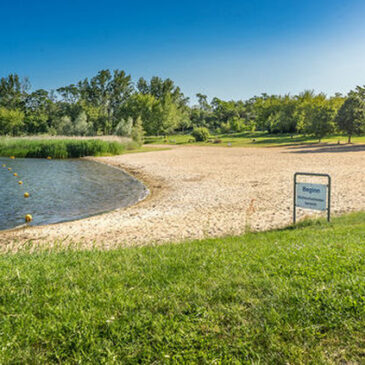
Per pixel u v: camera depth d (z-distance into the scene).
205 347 2.41
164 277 3.77
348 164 21.91
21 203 13.16
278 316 2.71
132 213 11.43
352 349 2.32
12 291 3.29
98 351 2.37
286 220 9.28
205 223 9.40
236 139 68.12
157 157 34.50
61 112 94.81
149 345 2.46
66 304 3.04
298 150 37.16
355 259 3.91
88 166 27.84
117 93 100.19
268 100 88.56
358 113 42.28
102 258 4.83
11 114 79.94
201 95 147.62
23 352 2.37
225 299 3.13
